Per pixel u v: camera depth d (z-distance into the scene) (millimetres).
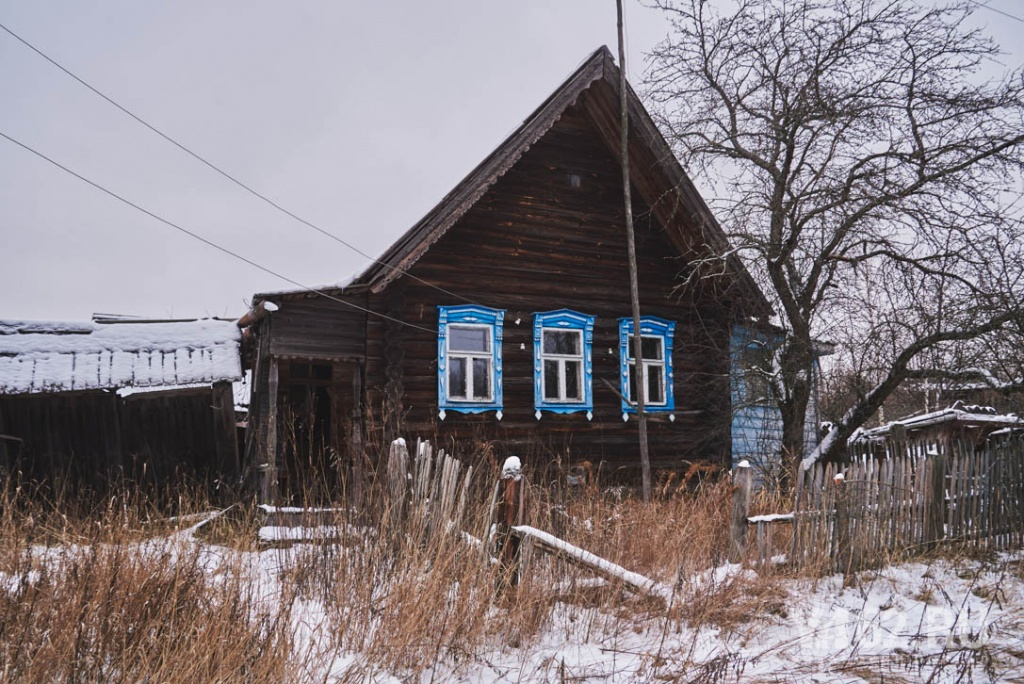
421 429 12008
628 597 5969
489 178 11984
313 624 5215
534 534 5777
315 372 14375
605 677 4715
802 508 7438
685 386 14250
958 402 15312
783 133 12500
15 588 4684
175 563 5195
